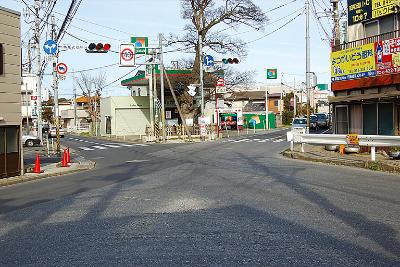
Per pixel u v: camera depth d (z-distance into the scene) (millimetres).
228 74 45094
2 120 15414
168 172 14555
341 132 21188
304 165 15680
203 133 36938
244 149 24750
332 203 8406
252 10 40281
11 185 14414
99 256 5453
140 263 5129
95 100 70375
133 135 52938
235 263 5035
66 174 17109
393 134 18391
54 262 5289
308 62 25141
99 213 8156
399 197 8906
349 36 20625
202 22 41000
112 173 15484
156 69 44094
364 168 14422
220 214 7684
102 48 24984
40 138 36906
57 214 8266
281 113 74938
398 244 5660
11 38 15992
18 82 16281
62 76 25094
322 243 5766
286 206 8227
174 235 6352
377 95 17906
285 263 4992
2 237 6680
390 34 18422
